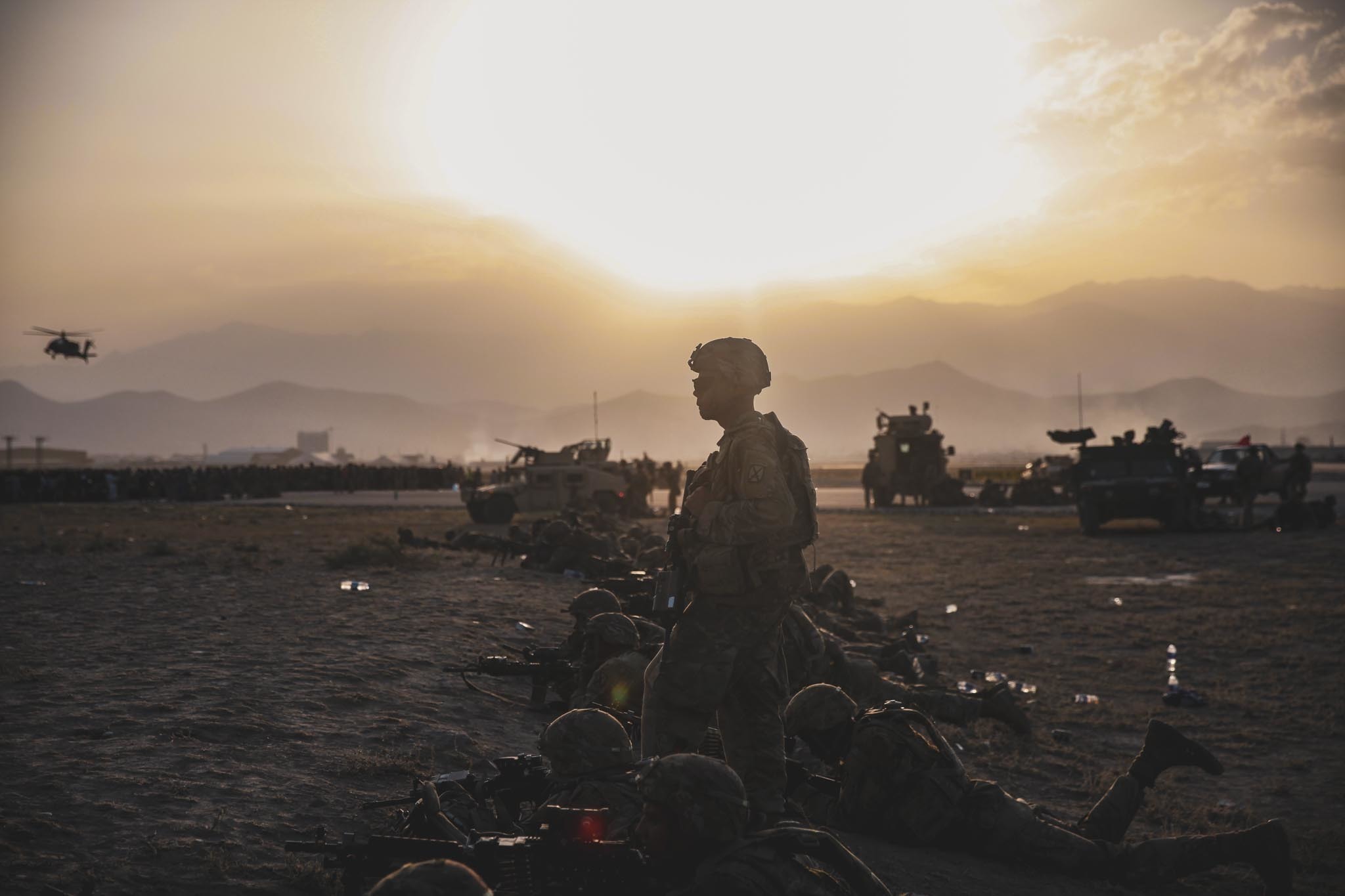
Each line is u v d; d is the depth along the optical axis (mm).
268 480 60531
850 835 5941
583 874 3381
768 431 4652
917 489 49156
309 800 5676
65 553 19172
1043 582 20703
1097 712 10688
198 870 4605
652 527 31125
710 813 3211
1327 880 6340
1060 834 5762
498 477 39438
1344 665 12961
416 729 7258
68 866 4500
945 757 5988
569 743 4125
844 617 13531
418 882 2422
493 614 12641
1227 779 8609
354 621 11688
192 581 14977
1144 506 30328
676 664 4594
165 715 7129
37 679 8195
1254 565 22781
